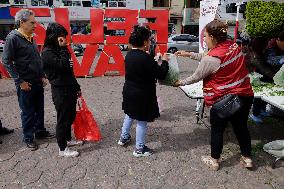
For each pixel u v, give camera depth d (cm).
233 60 308
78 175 340
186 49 1844
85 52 901
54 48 345
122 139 402
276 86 434
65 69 342
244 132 338
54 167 356
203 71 314
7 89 757
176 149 401
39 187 318
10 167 357
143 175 340
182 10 2828
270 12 446
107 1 2719
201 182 326
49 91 713
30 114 390
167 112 547
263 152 389
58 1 2648
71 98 358
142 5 2792
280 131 458
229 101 313
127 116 388
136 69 337
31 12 374
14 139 432
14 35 362
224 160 370
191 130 463
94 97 662
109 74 962
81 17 2709
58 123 365
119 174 342
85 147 405
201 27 603
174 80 342
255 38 467
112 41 909
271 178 333
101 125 484
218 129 334
